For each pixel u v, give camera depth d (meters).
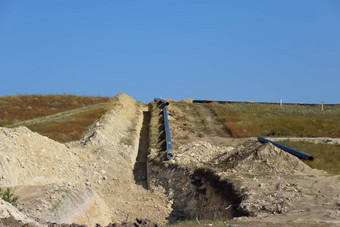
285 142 30.98
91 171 24.50
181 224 14.03
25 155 21.39
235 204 16.19
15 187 16.42
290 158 20.42
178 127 38.72
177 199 21.06
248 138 35.53
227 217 15.54
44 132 34.22
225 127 39.91
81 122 38.22
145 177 26.20
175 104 51.00
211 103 53.12
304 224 12.09
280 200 15.26
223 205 17.34
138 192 23.17
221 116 44.28
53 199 14.95
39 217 13.59
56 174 21.84
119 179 24.75
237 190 16.92
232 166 20.61
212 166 21.56
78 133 33.97
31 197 15.08
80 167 24.42
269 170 19.73
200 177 21.27
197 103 54.12
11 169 18.53
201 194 19.89
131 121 40.34
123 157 28.19
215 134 37.47
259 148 21.06
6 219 10.66
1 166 18.03
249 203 15.33
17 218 11.28
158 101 50.56
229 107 50.19
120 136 32.88
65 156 24.20
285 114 45.72
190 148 26.89
